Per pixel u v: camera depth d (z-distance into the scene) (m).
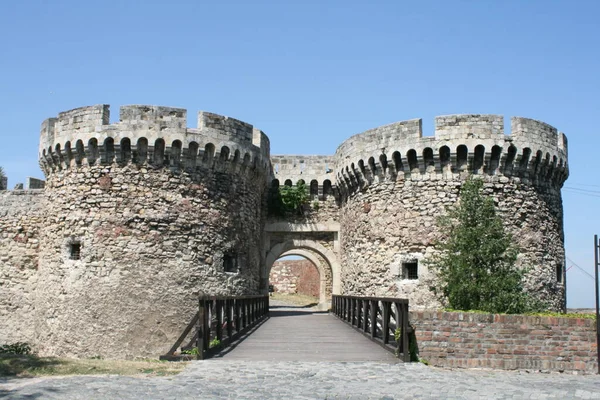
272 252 32.31
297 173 32.75
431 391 11.13
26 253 28.16
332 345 17.66
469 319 17.59
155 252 24.03
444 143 25.64
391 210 26.72
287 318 29.31
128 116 24.58
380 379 12.21
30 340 27.31
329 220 32.56
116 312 23.48
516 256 23.64
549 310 25.55
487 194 25.38
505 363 17.34
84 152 24.73
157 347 23.41
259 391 10.88
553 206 27.38
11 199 28.84
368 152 27.70
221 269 25.50
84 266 24.02
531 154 25.77
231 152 26.22
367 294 27.31
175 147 24.83
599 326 17.48
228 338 17.64
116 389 10.92
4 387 11.22
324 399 10.30
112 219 24.12
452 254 23.09
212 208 25.56
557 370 17.30
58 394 10.47
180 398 10.20
